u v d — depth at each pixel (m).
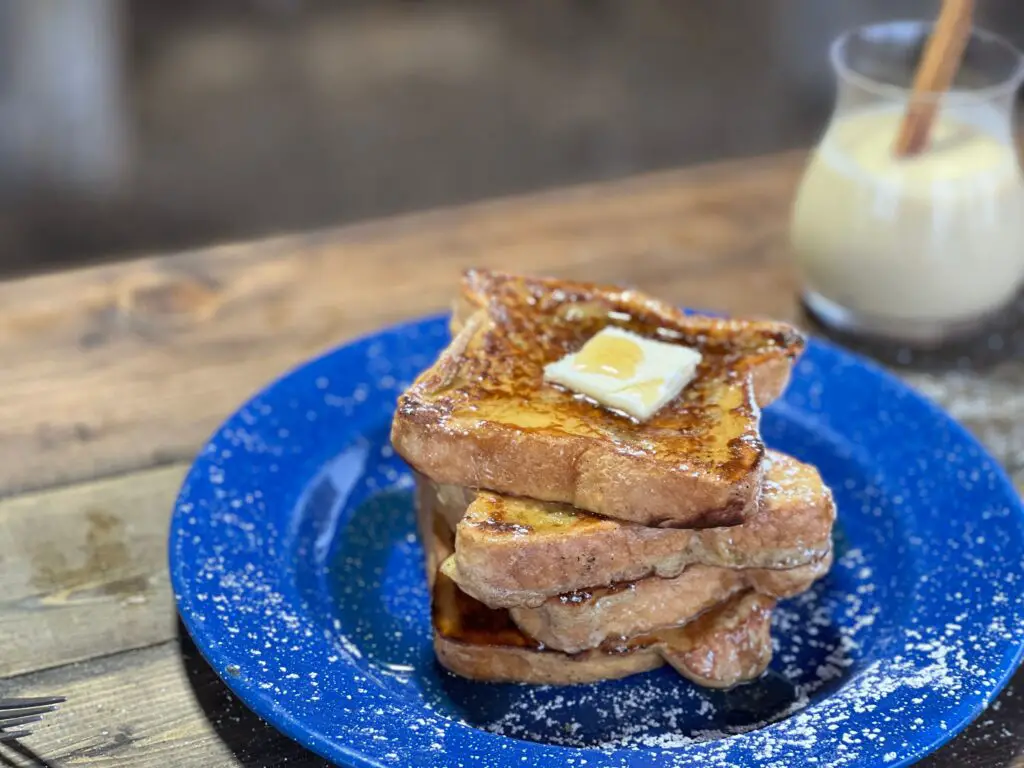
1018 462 0.53
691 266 0.65
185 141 1.26
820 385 0.55
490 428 0.43
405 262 0.65
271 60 1.38
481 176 1.24
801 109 1.37
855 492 0.51
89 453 0.53
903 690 0.42
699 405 0.46
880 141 0.59
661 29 1.49
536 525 0.43
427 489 0.48
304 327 0.60
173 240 1.14
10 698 0.43
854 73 0.61
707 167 0.74
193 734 0.42
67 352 0.58
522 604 0.43
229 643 0.42
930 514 0.49
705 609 0.45
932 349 0.60
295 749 0.42
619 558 0.43
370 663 0.45
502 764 0.39
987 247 0.58
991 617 0.44
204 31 1.38
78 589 0.47
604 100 1.37
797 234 0.61
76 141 1.24
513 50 1.44
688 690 0.44
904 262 0.58
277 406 0.52
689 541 0.44
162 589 0.47
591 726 0.43
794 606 0.47
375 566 0.48
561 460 0.43
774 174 0.73
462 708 0.43
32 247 1.13
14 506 0.50
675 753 0.40
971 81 0.60
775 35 1.47
